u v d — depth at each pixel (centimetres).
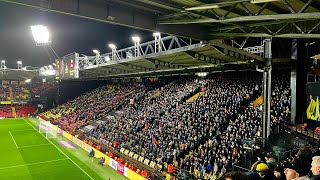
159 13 1334
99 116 4881
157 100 4119
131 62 2816
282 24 1592
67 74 4191
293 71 2356
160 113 3512
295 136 2034
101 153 3203
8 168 2873
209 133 2481
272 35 1550
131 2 1176
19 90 8638
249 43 2933
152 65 2894
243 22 1580
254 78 3070
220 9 1236
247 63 2009
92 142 3719
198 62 2509
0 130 5300
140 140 3016
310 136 1989
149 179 2250
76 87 8012
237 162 1816
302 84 2348
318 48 2317
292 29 1619
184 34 1577
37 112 7794
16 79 8331
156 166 2455
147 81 5481
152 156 2628
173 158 2381
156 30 1409
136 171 2530
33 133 4959
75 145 3988
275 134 2127
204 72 3119
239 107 2677
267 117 1991
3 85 8662
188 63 2588
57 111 6681
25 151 3603
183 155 2381
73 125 5025
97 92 6644
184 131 2647
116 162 2822
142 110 4038
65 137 4616
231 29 1673
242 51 1842
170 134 2775
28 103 8206
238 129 2291
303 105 2348
